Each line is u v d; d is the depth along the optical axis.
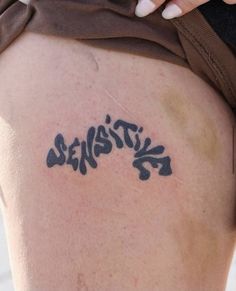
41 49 0.54
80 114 0.52
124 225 0.52
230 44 0.53
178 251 0.53
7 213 0.56
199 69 0.54
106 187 0.52
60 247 0.52
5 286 1.03
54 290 0.52
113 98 0.52
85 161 0.52
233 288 0.98
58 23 0.52
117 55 0.52
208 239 0.54
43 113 0.53
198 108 0.54
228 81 0.54
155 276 0.52
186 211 0.53
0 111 0.55
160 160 0.52
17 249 0.55
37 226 0.53
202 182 0.54
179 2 0.51
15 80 0.54
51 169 0.52
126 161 0.52
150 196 0.52
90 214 0.52
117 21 0.52
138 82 0.52
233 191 0.56
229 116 0.56
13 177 0.54
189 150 0.53
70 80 0.53
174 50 0.53
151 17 0.52
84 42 0.53
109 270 0.52
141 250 0.52
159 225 0.52
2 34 0.55
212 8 0.52
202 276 0.55
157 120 0.52
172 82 0.53
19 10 0.55
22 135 0.54
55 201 0.52
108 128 0.52
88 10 0.52
